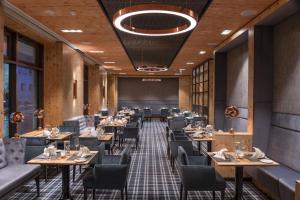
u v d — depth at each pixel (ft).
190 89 75.15
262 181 16.90
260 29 21.25
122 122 35.58
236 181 15.79
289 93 18.66
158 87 77.92
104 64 53.72
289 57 18.78
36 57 30.63
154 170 22.74
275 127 20.25
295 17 18.08
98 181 14.51
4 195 13.50
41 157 15.35
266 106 21.15
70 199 16.19
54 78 31.24
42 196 16.85
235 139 20.86
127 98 77.97
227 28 24.48
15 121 20.97
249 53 22.24
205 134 25.03
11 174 15.38
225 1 17.71
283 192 14.33
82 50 37.40
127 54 40.57
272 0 17.47
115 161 17.24
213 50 35.91
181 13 14.64
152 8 14.20
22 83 27.43
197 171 13.92
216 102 34.60
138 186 18.84
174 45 34.32
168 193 17.53
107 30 25.80
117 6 19.63
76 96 37.86
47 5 18.80
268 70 21.20
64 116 32.07
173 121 39.42
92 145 20.26
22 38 27.02
